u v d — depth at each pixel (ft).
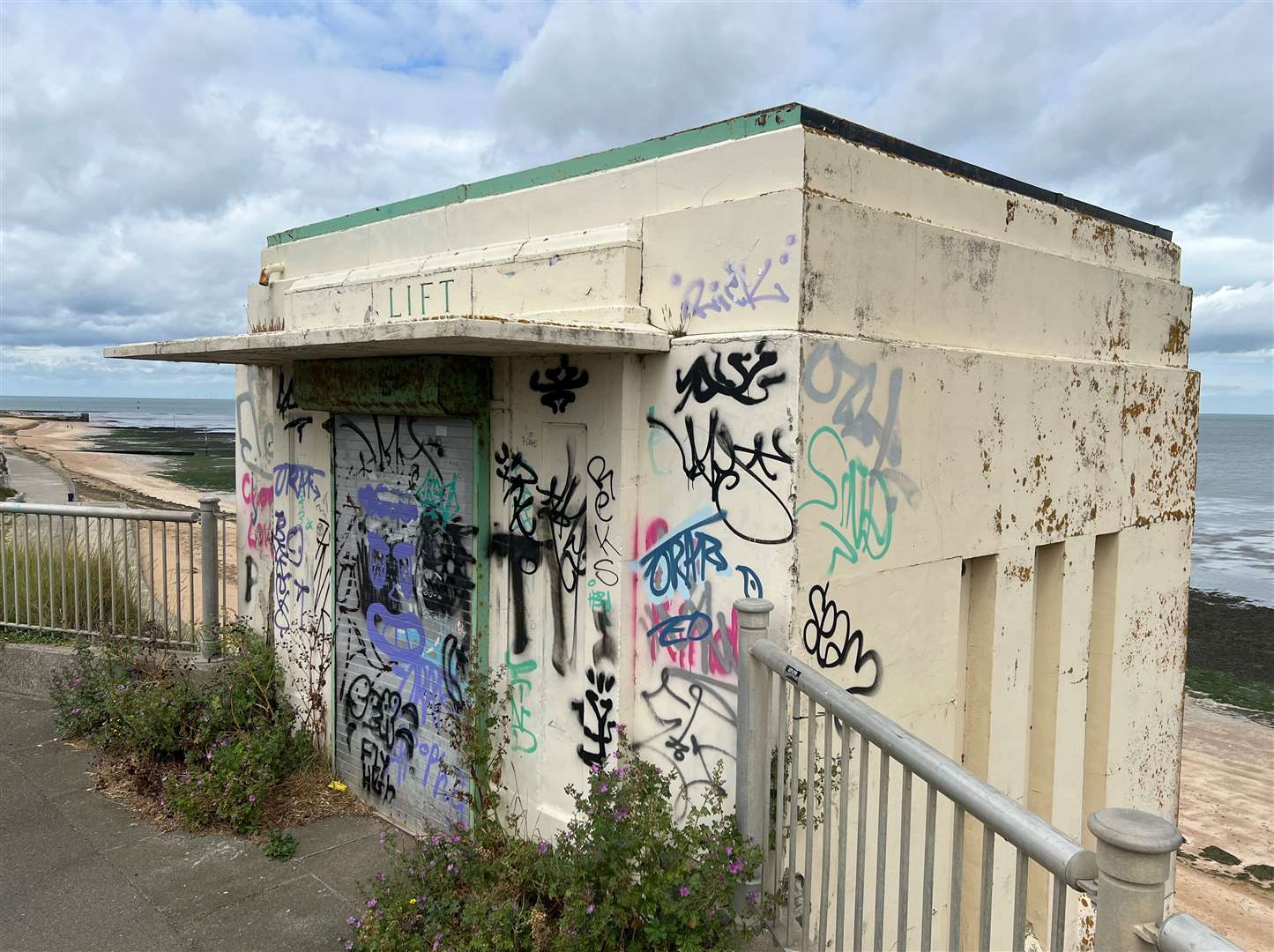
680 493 11.27
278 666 18.54
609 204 12.78
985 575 13.74
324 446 17.02
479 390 13.34
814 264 10.29
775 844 9.94
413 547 14.93
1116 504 16.42
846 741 8.31
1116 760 16.97
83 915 12.14
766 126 10.85
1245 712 49.03
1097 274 15.88
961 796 6.50
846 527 10.77
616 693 11.84
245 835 14.60
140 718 16.38
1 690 20.63
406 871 12.55
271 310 20.12
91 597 21.11
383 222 17.16
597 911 10.10
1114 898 4.92
